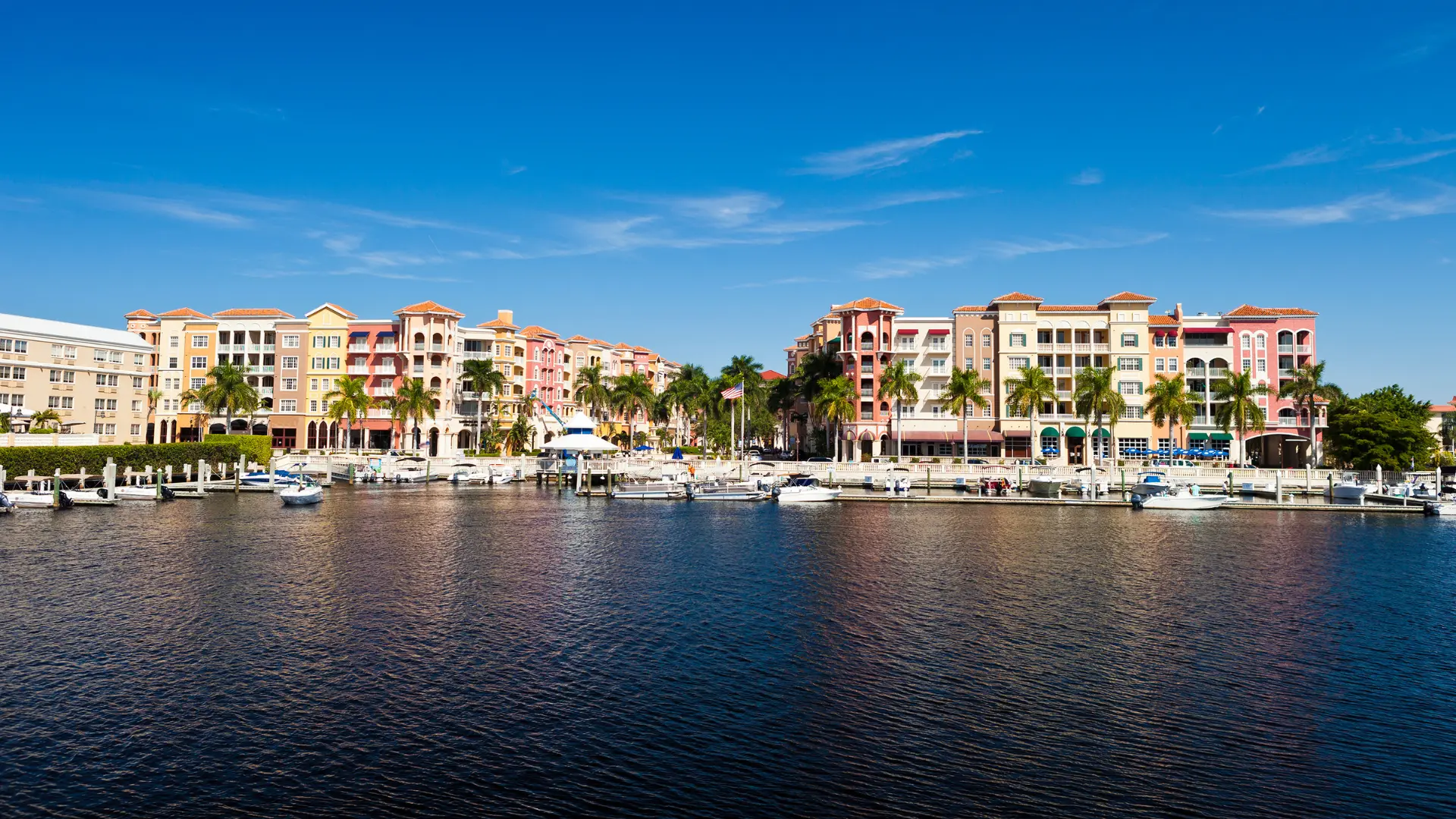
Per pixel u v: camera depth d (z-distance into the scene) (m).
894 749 20.14
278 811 17.09
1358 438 100.88
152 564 42.03
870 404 121.69
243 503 73.38
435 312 130.50
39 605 33.06
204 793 17.77
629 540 52.75
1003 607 34.00
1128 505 78.88
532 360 150.75
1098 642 28.94
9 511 62.62
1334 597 36.59
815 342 148.12
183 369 137.00
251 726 21.12
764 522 63.62
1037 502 80.25
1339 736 21.00
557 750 19.92
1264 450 120.12
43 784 18.05
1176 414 105.44
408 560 44.31
